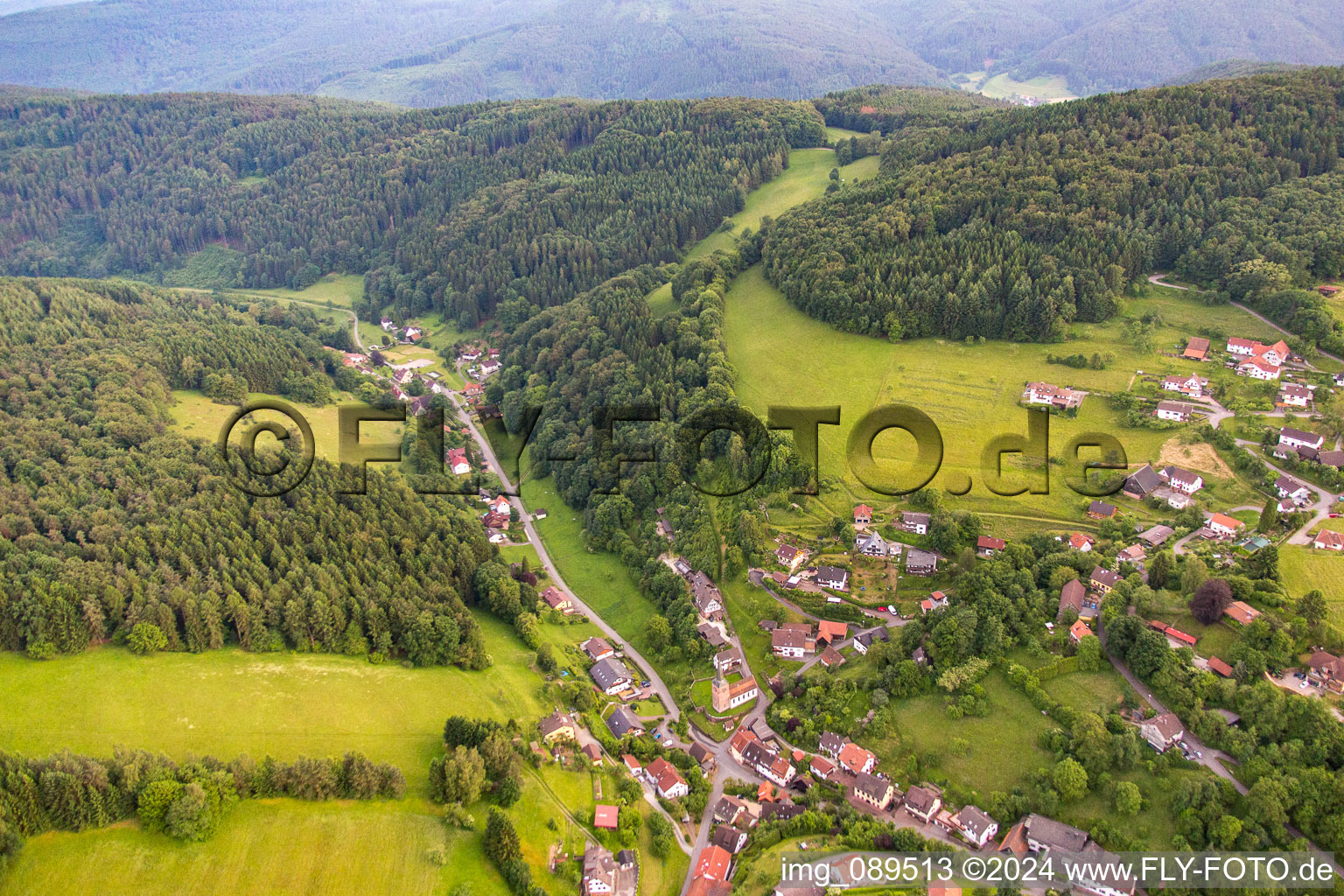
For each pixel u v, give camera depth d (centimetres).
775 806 12962
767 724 14488
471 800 12000
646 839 12594
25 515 15962
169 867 10588
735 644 16288
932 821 12188
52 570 14625
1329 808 10519
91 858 10462
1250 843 10594
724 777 13825
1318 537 14238
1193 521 15412
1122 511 16262
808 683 14875
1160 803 11381
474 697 14388
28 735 12238
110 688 13288
